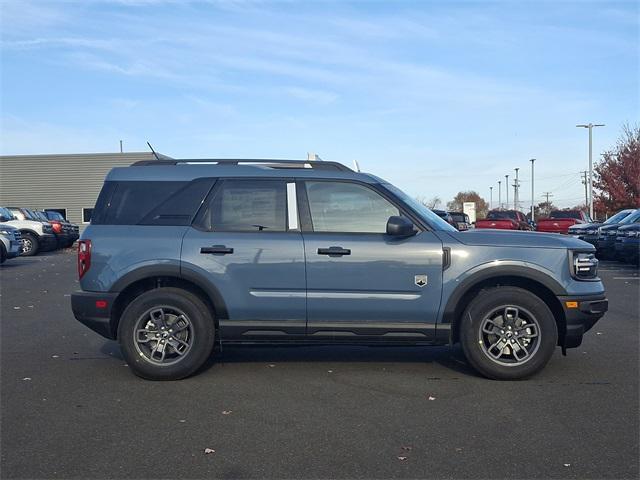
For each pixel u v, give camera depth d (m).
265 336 6.51
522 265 6.38
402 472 4.30
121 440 4.88
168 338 6.48
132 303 6.45
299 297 6.41
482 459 4.50
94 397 5.95
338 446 4.74
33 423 5.25
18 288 14.10
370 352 7.82
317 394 6.03
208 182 6.69
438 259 6.39
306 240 6.45
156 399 5.88
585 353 7.64
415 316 6.42
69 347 8.05
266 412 5.51
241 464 4.43
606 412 5.50
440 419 5.32
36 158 44.84
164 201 6.66
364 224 6.55
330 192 6.62
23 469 4.36
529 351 6.42
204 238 6.49
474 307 6.38
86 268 6.52
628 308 11.02
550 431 5.04
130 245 6.48
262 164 6.88
